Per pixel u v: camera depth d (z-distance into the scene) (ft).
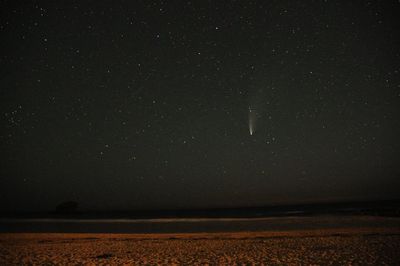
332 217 76.95
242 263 27.17
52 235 50.62
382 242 35.42
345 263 26.12
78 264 27.37
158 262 28.02
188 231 57.93
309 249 32.76
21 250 34.71
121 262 28.12
